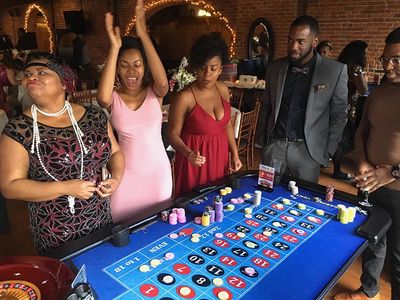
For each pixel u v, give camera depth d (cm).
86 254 122
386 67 166
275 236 139
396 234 181
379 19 531
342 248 132
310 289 108
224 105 218
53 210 133
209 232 140
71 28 985
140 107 180
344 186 384
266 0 645
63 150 130
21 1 1148
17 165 124
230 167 242
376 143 179
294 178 195
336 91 211
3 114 336
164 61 967
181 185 224
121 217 184
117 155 156
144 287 107
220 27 782
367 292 202
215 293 105
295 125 221
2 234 282
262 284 110
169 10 919
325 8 583
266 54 664
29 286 100
